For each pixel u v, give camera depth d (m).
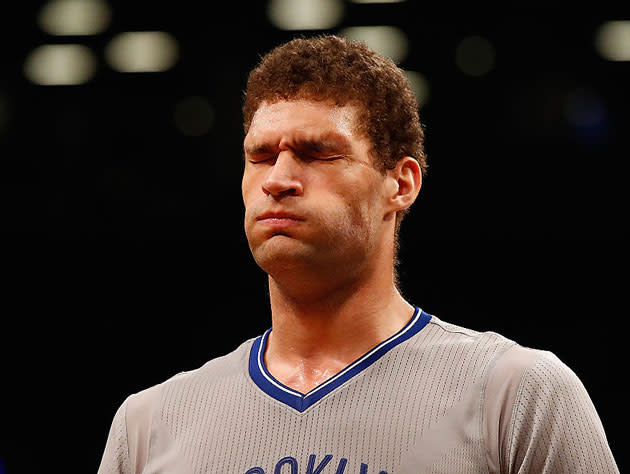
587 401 3.71
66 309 14.84
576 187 13.57
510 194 13.84
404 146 4.04
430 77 13.03
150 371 14.89
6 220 14.30
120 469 4.06
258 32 13.05
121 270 14.59
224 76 13.33
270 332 4.20
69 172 14.12
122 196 14.09
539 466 3.58
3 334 14.90
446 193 14.00
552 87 13.10
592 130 13.19
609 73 12.91
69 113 13.91
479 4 12.52
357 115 3.86
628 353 13.79
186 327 14.73
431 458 3.50
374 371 3.78
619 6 12.45
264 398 3.83
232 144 13.65
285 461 3.61
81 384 14.95
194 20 13.02
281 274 3.82
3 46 13.34
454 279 14.34
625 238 13.70
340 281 3.87
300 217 3.72
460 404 3.62
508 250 14.17
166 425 3.97
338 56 3.96
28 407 14.95
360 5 12.59
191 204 13.99
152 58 13.32
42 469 14.88
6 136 13.96
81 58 13.43
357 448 3.57
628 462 13.15
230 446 3.75
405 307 4.11
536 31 12.79
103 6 12.87
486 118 13.32
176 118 13.69
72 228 14.30
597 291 13.96
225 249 14.40
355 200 3.79
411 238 14.34
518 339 14.22
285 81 3.88
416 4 12.51
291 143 3.77
